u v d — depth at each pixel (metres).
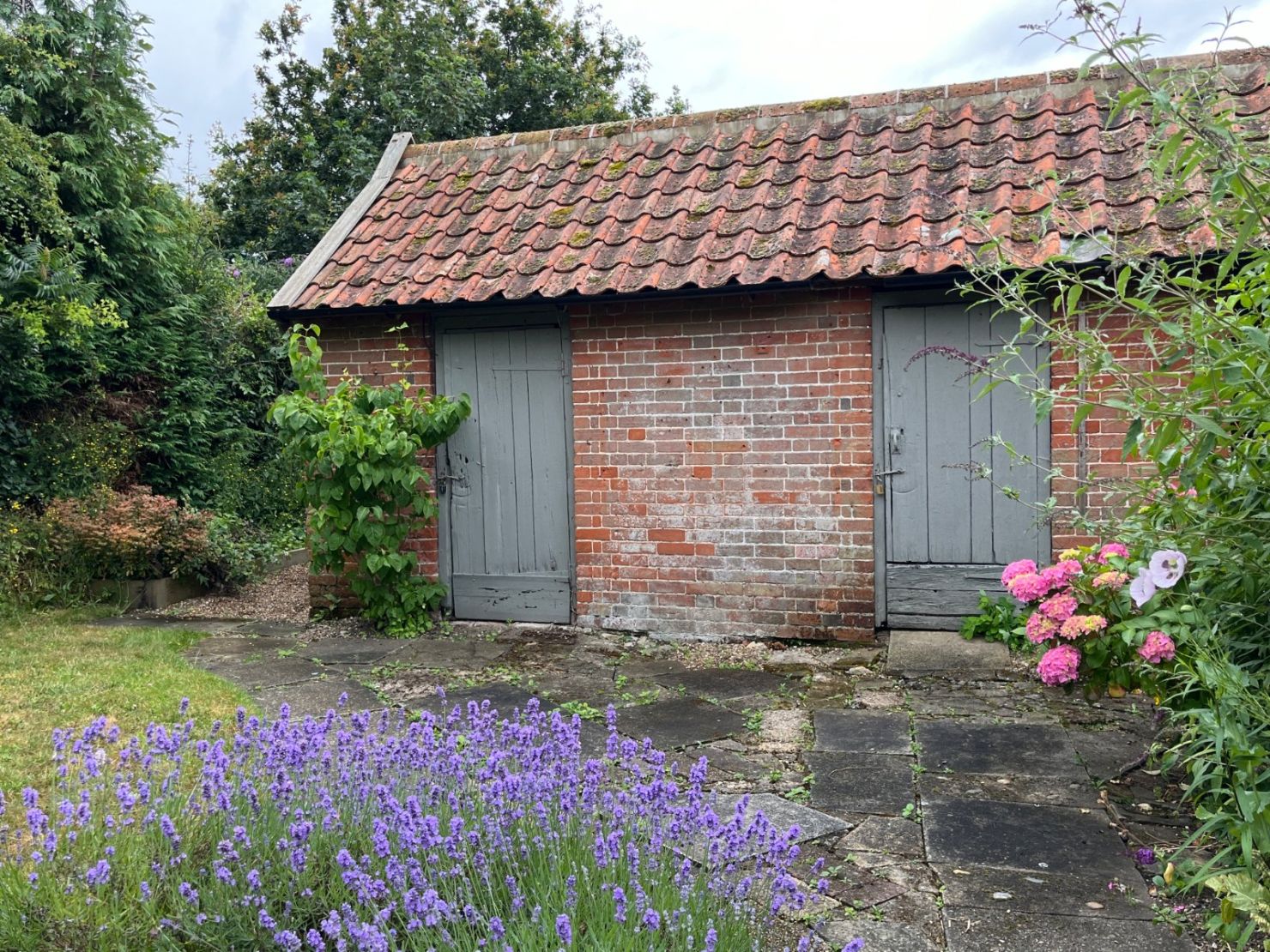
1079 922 3.07
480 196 8.42
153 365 11.32
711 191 7.56
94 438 10.04
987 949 2.92
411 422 7.36
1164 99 2.78
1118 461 6.20
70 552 8.73
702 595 7.14
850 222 6.72
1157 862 3.47
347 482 7.23
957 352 4.91
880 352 6.70
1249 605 3.27
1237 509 3.31
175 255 12.14
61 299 9.28
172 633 7.47
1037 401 3.63
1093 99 7.09
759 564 7.00
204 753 3.44
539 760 3.41
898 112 7.70
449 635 7.40
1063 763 4.49
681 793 4.02
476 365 7.67
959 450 6.59
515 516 7.68
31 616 8.07
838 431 6.76
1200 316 3.06
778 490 6.92
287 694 5.85
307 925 2.78
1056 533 6.39
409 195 8.68
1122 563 3.94
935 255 6.14
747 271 6.54
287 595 9.31
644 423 7.21
